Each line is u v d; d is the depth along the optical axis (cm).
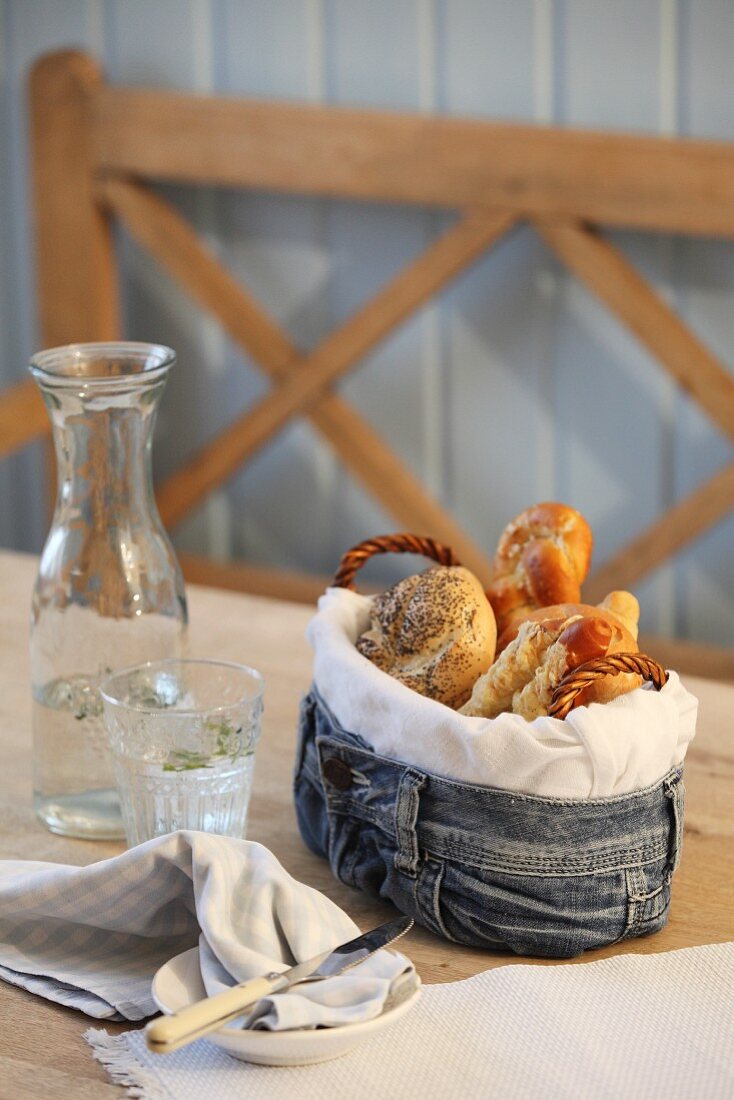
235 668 138
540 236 281
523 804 127
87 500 140
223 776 133
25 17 316
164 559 142
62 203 303
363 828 132
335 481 314
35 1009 125
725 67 259
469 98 281
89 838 140
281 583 313
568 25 268
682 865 138
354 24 286
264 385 316
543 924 128
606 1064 120
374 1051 121
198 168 289
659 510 289
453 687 132
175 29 302
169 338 321
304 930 124
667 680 131
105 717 134
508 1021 123
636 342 281
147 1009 123
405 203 279
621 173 255
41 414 289
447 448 304
